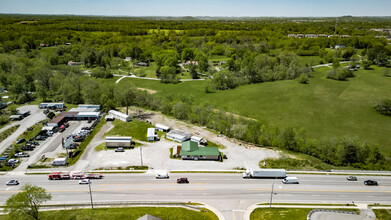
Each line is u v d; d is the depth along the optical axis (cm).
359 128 13950
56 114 15100
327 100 17888
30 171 9412
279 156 10919
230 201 8006
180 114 15012
